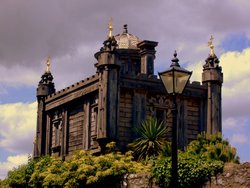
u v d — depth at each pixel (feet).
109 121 117.80
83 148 128.16
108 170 86.58
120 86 122.62
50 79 149.07
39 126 145.38
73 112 135.74
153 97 128.06
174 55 53.31
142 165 91.40
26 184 113.29
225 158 73.20
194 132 131.23
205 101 133.49
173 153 51.55
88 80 128.26
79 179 91.25
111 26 122.72
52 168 98.89
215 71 133.39
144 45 137.90
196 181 68.18
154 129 107.96
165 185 73.05
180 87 52.11
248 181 61.67
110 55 120.16
